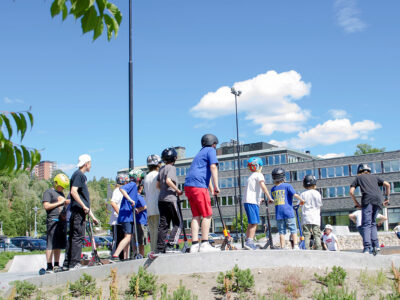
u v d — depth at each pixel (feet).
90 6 7.35
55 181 28.66
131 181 28.07
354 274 22.47
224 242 25.88
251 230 27.50
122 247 26.20
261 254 22.68
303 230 30.19
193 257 22.17
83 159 26.08
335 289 18.79
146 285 19.89
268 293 19.39
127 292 20.30
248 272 19.95
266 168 255.91
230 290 19.48
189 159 281.95
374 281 21.17
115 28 7.74
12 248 113.39
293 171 246.27
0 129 7.39
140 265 22.99
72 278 24.07
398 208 213.46
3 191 310.65
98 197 384.47
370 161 224.12
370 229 25.50
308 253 23.20
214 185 23.66
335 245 35.94
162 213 24.34
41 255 51.85
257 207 27.78
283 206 29.32
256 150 265.54
